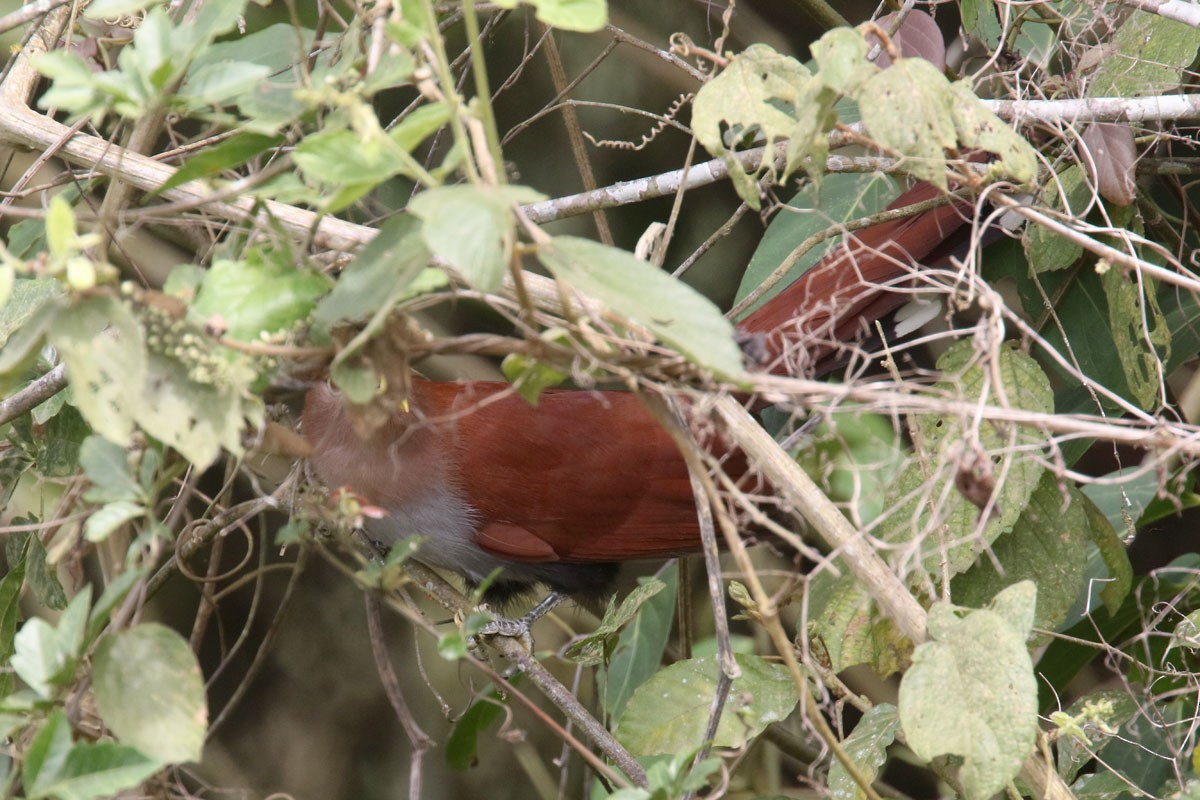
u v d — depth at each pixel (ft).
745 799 22.80
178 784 15.53
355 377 10.55
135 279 23.93
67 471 17.90
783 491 13.17
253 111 11.09
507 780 27.96
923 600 16.44
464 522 19.77
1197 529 25.66
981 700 11.41
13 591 15.62
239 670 27.55
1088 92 17.66
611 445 20.11
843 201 19.54
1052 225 13.52
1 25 14.85
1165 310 20.07
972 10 19.31
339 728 27.99
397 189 23.11
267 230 12.12
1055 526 17.66
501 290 12.95
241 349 10.16
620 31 20.38
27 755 10.11
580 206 18.45
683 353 9.86
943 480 14.92
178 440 10.06
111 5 10.44
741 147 19.34
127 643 10.41
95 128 16.69
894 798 22.68
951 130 11.79
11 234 17.01
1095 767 19.34
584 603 22.02
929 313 17.54
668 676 16.79
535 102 26.11
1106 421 12.44
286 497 17.28
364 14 12.25
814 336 14.11
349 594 27.84
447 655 11.60
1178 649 19.06
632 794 11.37
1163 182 20.20
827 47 11.89
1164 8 16.37
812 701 11.99
